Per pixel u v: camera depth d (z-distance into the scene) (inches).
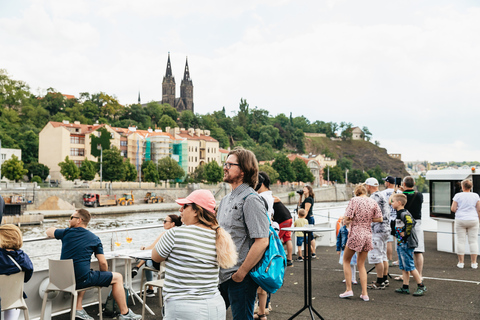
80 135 4453.7
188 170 5605.3
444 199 542.0
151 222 2640.3
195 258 146.3
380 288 350.3
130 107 7760.8
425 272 414.3
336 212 916.0
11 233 222.2
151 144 5201.8
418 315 273.9
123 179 4104.3
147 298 327.0
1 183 2972.4
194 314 143.4
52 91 7578.7
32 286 267.0
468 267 437.7
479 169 525.3
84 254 251.8
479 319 263.7
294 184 6033.5
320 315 256.1
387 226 352.2
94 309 297.3
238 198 175.5
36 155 4680.1
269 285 171.2
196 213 152.6
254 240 170.4
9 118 5595.5
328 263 475.8
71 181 3703.3
